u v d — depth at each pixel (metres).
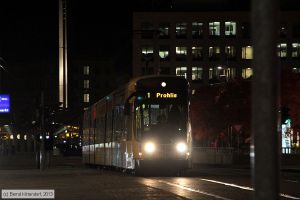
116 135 39.56
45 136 45.09
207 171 45.91
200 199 19.64
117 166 39.16
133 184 27.38
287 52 140.75
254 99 4.80
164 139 34.84
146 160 34.53
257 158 4.75
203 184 27.80
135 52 143.00
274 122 4.74
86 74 195.38
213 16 143.75
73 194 21.59
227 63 143.00
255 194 4.76
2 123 100.12
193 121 82.44
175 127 35.06
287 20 141.38
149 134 34.81
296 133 66.44
